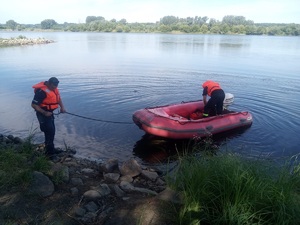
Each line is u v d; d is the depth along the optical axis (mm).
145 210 3430
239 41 48344
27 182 3883
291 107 9883
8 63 18719
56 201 3670
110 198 3791
